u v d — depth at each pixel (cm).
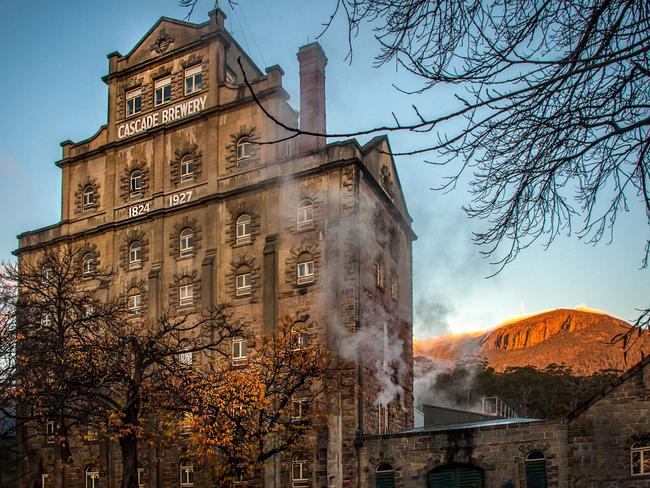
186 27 5153
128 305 4762
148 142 5147
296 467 3959
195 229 4734
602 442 3102
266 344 3509
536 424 3353
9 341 3284
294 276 4297
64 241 5319
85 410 2953
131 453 2794
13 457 4312
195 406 2881
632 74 854
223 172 4734
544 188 967
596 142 862
